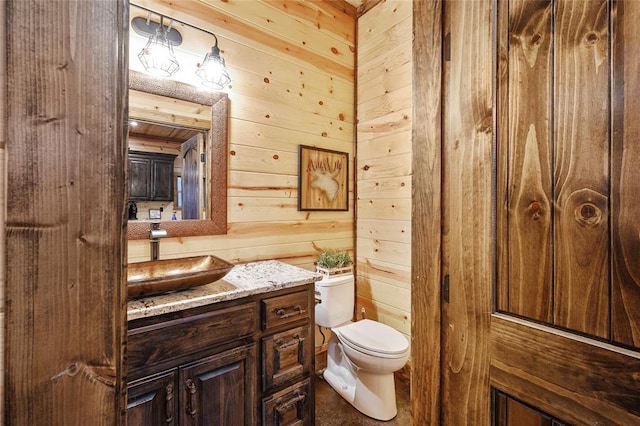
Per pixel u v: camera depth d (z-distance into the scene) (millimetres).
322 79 2316
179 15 1664
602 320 560
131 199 1535
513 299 695
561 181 615
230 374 1255
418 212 921
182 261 1542
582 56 583
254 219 1954
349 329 1864
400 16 2191
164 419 1094
